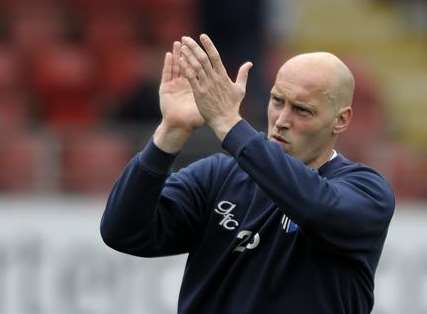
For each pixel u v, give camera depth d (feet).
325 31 128.06
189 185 43.80
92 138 89.61
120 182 42.37
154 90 93.76
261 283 41.98
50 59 113.19
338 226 40.83
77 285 83.82
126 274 83.15
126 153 89.25
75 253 84.38
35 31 116.78
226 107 40.88
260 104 96.43
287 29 123.65
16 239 84.74
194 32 108.06
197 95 40.81
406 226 86.43
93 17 119.34
